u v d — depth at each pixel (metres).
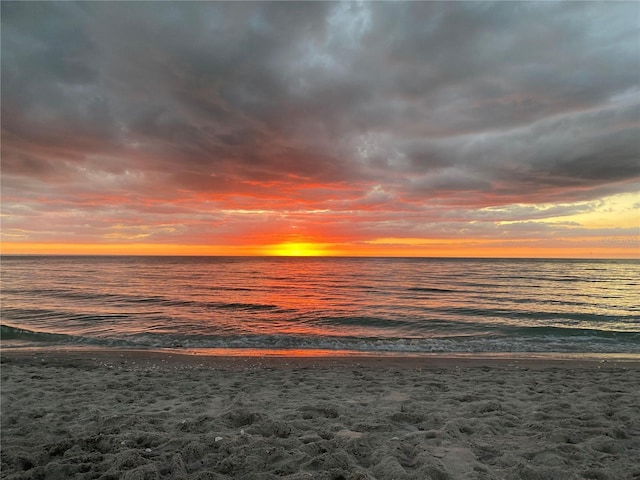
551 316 19.55
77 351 11.40
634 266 87.75
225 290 32.50
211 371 8.86
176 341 13.02
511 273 59.62
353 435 4.20
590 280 44.75
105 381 7.58
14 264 91.12
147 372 8.61
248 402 5.84
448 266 87.38
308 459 3.50
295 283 40.56
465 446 3.91
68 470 3.32
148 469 3.17
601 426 4.57
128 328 15.55
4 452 3.76
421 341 13.18
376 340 13.32
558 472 3.26
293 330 15.41
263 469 3.36
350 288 34.84
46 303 23.14
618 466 3.43
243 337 13.73
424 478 3.13
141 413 5.32
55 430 4.53
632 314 20.27
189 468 3.44
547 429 4.50
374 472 3.30
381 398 6.21
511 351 11.91
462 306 23.00
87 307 21.47
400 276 52.66
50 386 7.13
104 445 3.97
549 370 9.06
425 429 4.62
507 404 5.71
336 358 10.55
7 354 10.91
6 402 6.04
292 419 4.98
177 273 57.34
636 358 10.90
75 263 99.06
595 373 8.54
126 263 100.25
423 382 7.50
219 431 4.44
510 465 3.51
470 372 8.73
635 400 5.88
